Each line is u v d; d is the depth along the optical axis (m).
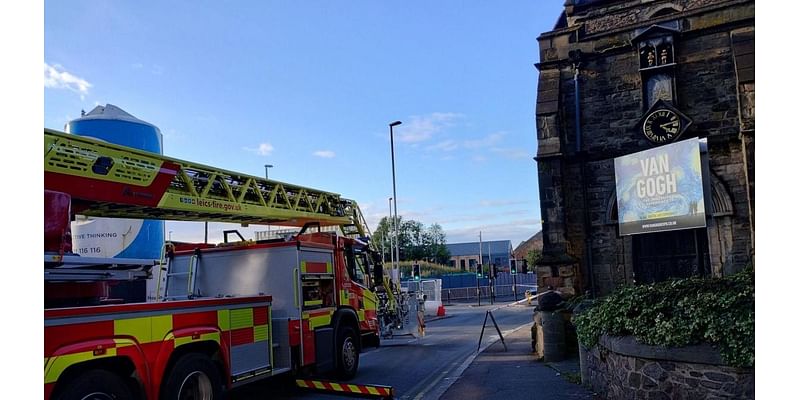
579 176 15.05
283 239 10.66
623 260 14.48
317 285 10.75
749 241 13.42
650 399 6.58
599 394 8.17
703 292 6.55
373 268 13.43
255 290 9.95
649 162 11.20
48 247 5.73
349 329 11.62
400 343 18.58
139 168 8.68
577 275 14.41
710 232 13.78
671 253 14.26
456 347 17.20
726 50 14.05
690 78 14.34
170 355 6.69
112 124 15.66
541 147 14.94
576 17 15.62
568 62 15.45
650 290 7.14
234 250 10.26
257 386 10.41
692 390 6.12
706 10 14.09
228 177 10.59
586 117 15.16
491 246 121.19
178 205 9.32
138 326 6.26
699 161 10.38
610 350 7.52
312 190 13.06
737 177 13.67
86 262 5.97
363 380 11.44
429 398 9.39
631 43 14.75
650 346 6.50
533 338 13.88
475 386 9.68
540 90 15.43
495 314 34.44
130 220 15.73
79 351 5.44
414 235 80.62
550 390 8.88
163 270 10.59
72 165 7.76
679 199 10.60
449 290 59.50
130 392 6.05
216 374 7.49
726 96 13.97
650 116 14.34
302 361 9.74
